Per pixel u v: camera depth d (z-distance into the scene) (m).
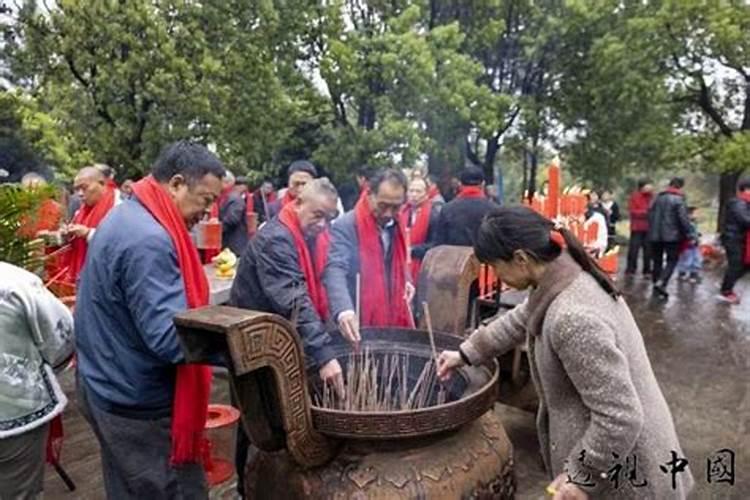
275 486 1.79
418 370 2.17
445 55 10.94
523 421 3.53
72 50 8.89
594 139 13.73
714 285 8.36
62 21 8.77
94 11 8.66
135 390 1.77
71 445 3.18
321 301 2.57
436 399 2.05
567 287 1.37
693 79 12.12
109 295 1.74
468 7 12.67
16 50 9.12
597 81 12.84
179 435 1.80
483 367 1.97
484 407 1.75
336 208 2.41
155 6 9.57
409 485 1.64
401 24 10.93
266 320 1.45
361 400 1.98
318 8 11.29
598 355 1.30
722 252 10.82
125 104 9.48
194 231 4.29
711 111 12.26
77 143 9.03
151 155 9.47
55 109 9.43
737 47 11.25
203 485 1.94
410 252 3.76
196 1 10.14
